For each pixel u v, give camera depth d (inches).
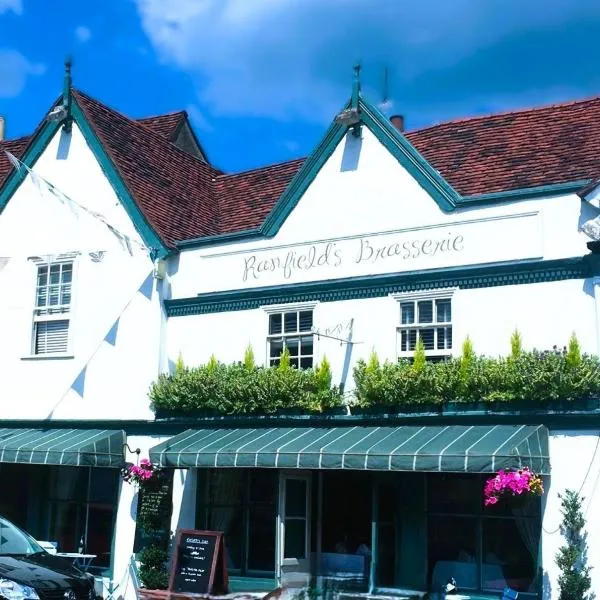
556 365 521.3
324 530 637.9
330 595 590.6
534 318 553.0
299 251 647.8
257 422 632.4
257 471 644.1
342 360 617.3
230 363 662.5
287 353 628.4
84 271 732.7
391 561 581.9
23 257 762.2
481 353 566.6
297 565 621.0
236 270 673.0
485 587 549.0
